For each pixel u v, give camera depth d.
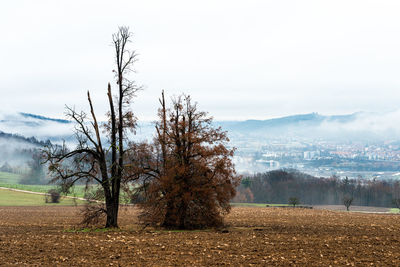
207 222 43.84
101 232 38.25
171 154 43.66
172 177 41.88
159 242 31.33
